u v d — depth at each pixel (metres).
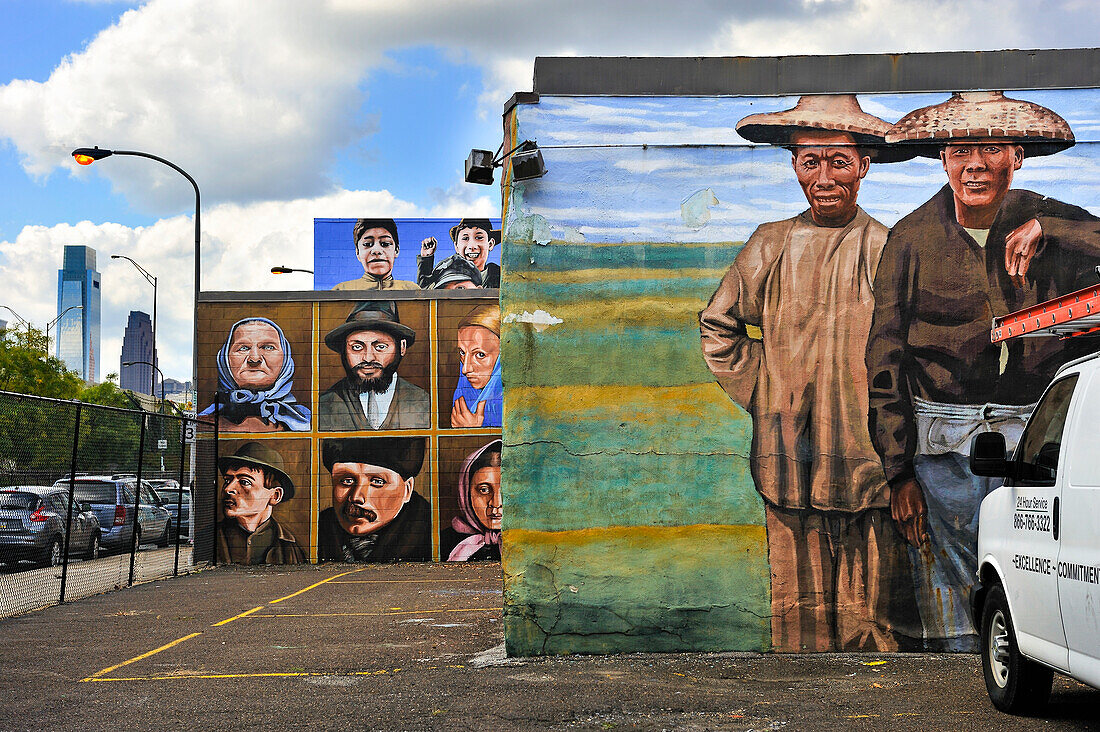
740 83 10.40
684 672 8.95
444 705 7.78
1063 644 6.38
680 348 10.14
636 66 10.41
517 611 9.82
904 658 9.52
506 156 10.40
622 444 10.03
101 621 12.55
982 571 7.83
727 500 9.98
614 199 10.27
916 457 10.00
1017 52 10.34
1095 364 6.54
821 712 7.39
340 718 7.42
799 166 10.30
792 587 9.88
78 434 14.84
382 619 12.37
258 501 21.00
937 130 10.30
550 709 7.61
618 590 9.87
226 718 7.47
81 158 21.30
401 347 21.31
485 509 21.09
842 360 10.10
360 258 45.56
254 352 21.25
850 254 10.20
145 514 24.44
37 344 51.19
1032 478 7.03
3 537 17.20
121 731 7.14
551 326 10.14
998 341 9.90
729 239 10.23
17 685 8.70
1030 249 10.15
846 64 10.41
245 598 14.78
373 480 21.09
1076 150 10.23
